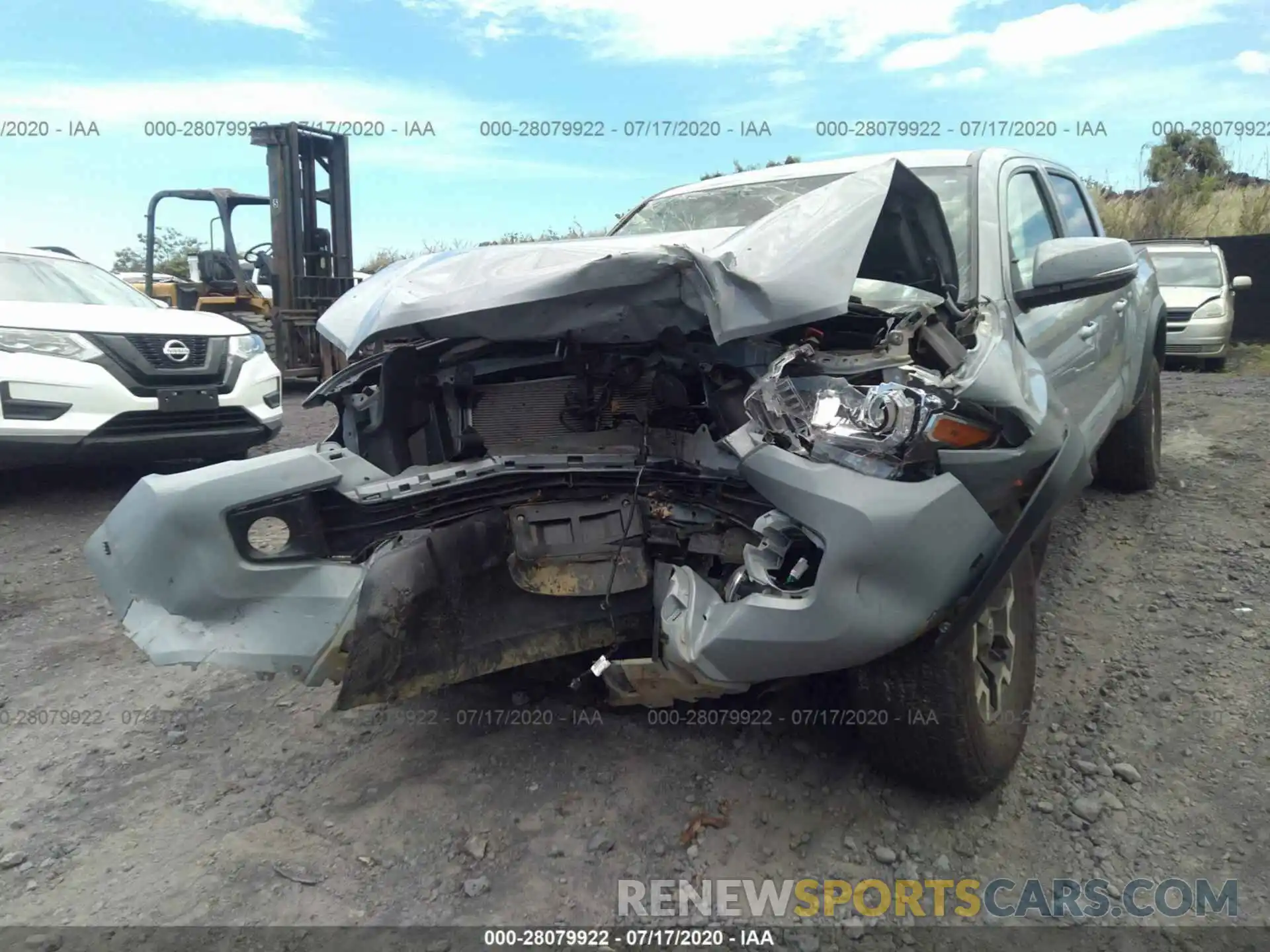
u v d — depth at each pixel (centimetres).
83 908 245
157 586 260
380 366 327
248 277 1267
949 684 248
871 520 222
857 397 235
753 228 268
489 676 346
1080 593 415
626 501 276
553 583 271
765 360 260
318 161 1188
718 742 307
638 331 264
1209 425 711
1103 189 2002
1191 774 286
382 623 250
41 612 446
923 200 273
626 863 255
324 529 270
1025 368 267
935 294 291
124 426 601
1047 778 288
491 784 291
